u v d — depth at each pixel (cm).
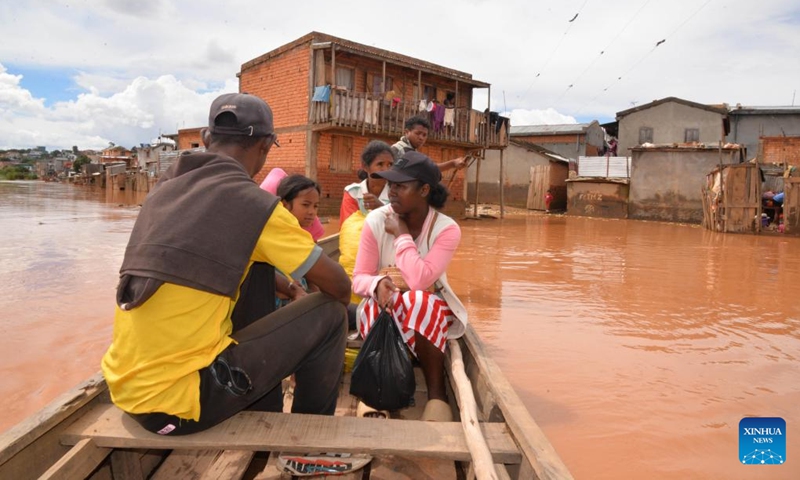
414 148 525
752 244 1329
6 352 420
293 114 1753
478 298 657
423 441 190
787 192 1591
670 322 554
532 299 656
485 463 165
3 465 156
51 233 1162
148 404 172
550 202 2620
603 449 291
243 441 185
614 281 787
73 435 184
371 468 223
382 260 306
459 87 2086
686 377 397
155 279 161
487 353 265
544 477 148
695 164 2173
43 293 604
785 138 2639
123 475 207
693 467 273
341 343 221
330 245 498
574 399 354
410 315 258
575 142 3312
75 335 462
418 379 317
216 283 166
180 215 169
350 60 1748
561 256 1058
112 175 4000
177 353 172
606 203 2362
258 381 192
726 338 498
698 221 2159
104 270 750
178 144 3359
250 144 202
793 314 594
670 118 2836
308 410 227
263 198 179
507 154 2819
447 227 290
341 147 1762
